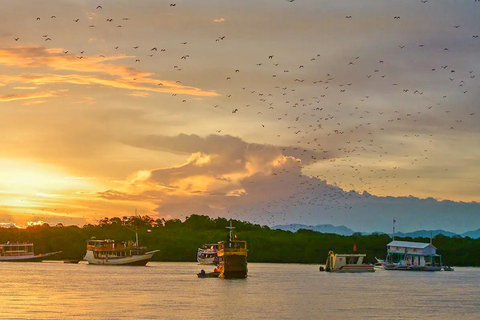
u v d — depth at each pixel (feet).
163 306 429.79
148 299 466.29
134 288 546.67
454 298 512.22
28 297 474.08
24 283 589.73
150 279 645.51
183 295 494.59
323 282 652.89
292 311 418.92
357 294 529.86
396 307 448.24
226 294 505.25
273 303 455.22
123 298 471.62
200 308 423.23
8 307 419.33
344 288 586.04
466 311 433.89
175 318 383.24
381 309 436.35
